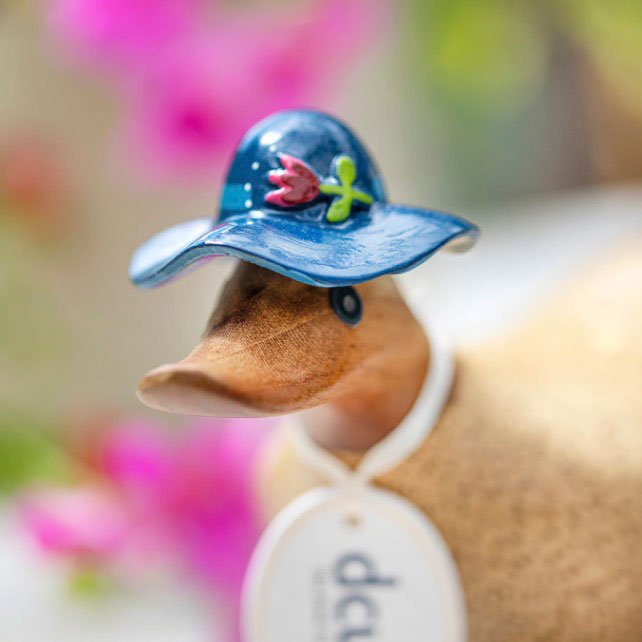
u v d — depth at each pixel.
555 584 0.26
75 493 0.44
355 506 0.26
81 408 0.61
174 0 0.48
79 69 0.55
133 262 0.26
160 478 0.41
